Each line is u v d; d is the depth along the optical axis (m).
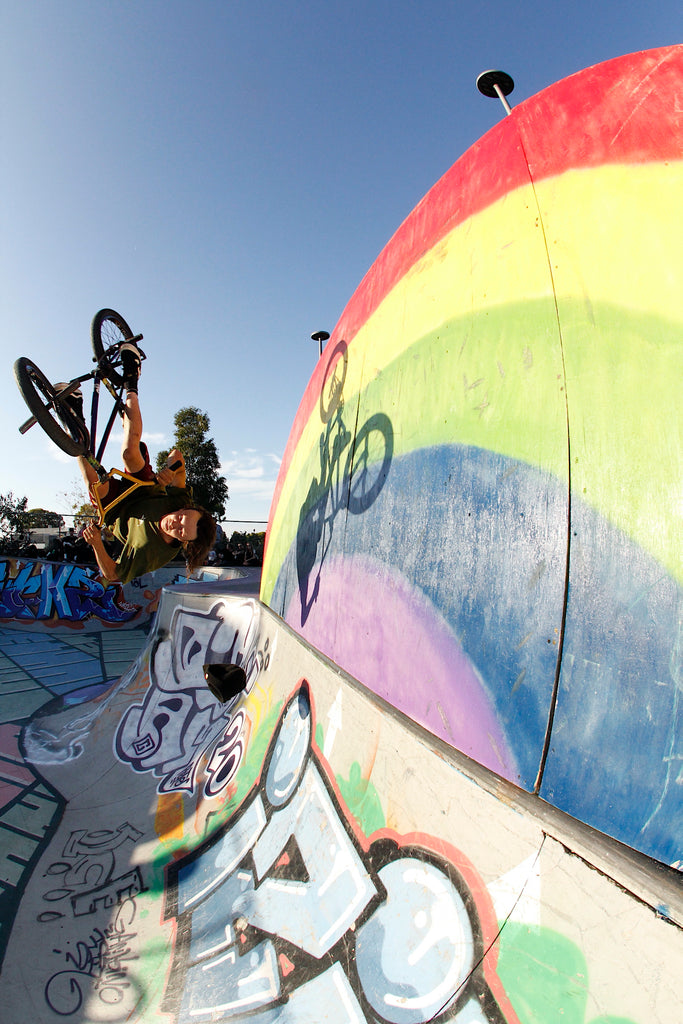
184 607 7.83
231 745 4.84
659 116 1.85
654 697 1.51
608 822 1.56
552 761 1.79
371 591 3.35
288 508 6.06
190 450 34.09
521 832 1.76
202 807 4.42
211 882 3.50
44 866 4.33
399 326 3.57
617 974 1.31
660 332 1.68
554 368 2.10
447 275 3.02
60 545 20.34
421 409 3.10
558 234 2.20
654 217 1.77
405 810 2.33
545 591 1.96
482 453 2.45
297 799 3.27
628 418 1.75
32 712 8.66
